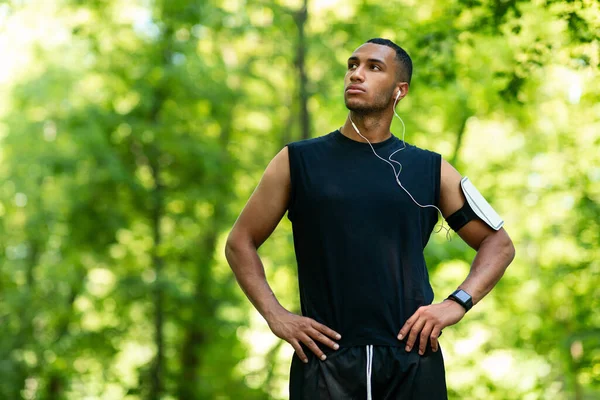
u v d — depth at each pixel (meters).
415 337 2.50
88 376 14.61
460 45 6.16
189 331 14.29
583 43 5.20
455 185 2.71
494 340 12.48
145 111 13.04
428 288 2.63
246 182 14.04
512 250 2.72
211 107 13.13
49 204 15.03
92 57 13.37
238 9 11.81
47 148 13.77
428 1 7.39
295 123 13.52
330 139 2.69
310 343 2.51
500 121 11.26
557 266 9.97
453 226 2.75
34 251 15.87
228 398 13.95
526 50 5.52
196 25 12.28
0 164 14.99
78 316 14.30
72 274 14.12
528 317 12.17
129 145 13.29
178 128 13.12
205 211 13.78
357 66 2.67
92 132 12.67
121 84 13.35
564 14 5.11
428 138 10.70
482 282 2.62
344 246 2.54
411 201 2.59
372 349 2.51
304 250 2.61
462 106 10.12
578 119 9.30
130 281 13.06
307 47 11.13
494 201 11.85
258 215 2.68
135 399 13.88
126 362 16.05
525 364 12.91
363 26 9.78
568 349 9.61
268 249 13.09
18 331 14.38
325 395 2.50
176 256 13.59
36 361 14.50
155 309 13.45
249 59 13.09
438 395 2.53
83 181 13.21
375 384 2.51
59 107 14.45
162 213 13.50
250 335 14.89
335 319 2.54
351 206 2.56
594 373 9.24
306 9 11.25
